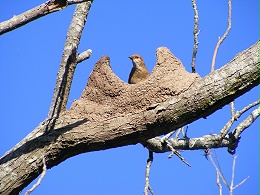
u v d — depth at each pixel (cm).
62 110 1107
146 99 1081
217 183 1024
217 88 907
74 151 1042
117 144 1017
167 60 1164
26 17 879
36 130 1072
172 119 954
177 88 1069
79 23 1164
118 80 1157
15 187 1014
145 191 1070
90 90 1188
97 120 1045
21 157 1030
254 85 893
